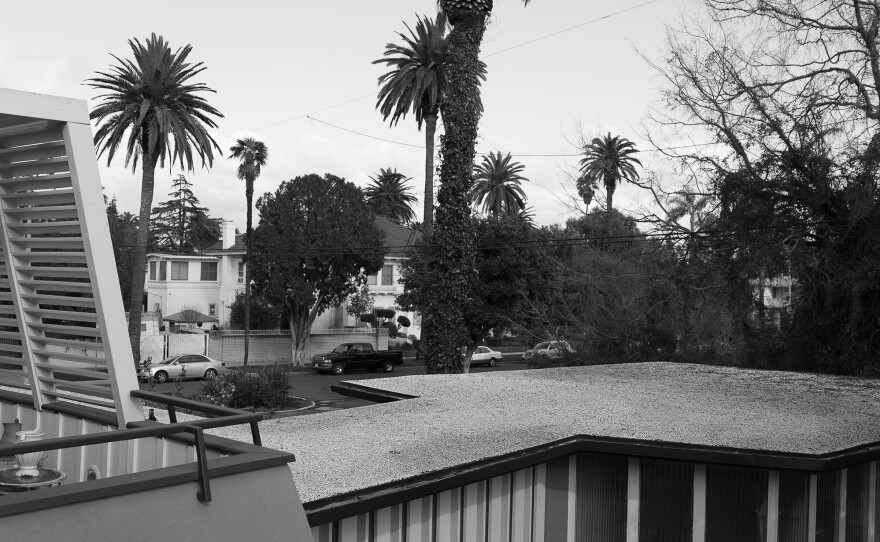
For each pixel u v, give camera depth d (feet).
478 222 120.26
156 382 115.44
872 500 28.02
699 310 69.56
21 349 16.80
